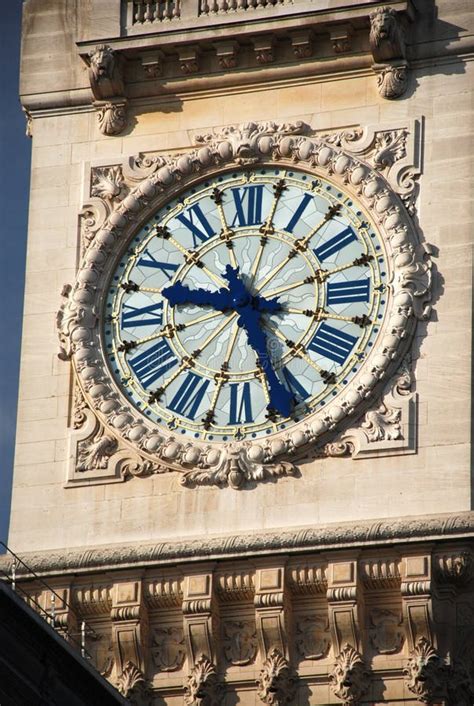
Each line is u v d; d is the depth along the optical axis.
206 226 78.50
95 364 77.75
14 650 67.25
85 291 78.38
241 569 74.62
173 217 78.81
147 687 74.75
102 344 78.00
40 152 80.12
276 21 78.88
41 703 67.25
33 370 78.19
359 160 77.94
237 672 74.44
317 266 77.44
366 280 77.00
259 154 78.50
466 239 76.81
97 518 76.44
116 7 80.25
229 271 77.75
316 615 74.38
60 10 81.06
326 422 75.75
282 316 77.19
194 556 74.81
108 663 75.12
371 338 76.50
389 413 75.75
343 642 73.88
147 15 79.94
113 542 76.00
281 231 77.94
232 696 74.31
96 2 80.38
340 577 73.88
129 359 77.75
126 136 79.81
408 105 78.25
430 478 75.00
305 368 76.62
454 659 73.69
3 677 67.06
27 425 77.69
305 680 74.00
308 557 74.31
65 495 76.81
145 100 79.94
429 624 73.50
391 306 76.56
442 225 77.06
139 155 79.50
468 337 76.00
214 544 74.69
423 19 78.75
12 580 75.25
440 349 76.06
